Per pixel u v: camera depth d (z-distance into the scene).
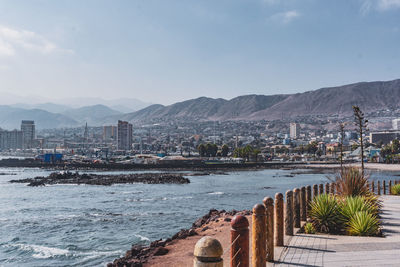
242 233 4.50
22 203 52.16
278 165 194.62
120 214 39.38
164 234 28.12
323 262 7.94
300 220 11.60
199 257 3.48
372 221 11.16
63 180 97.56
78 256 22.72
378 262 7.93
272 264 7.77
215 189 74.19
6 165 190.12
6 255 23.67
